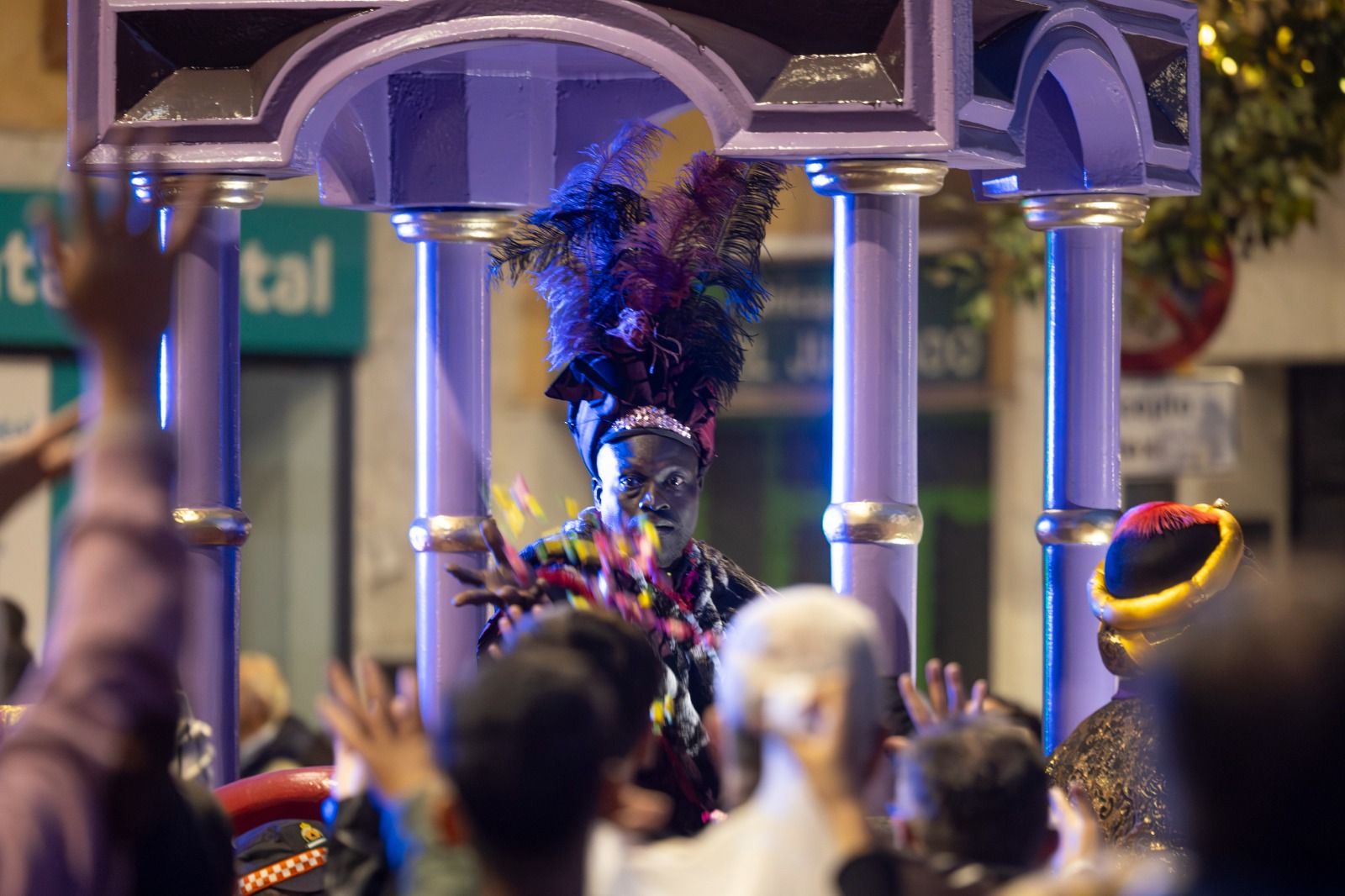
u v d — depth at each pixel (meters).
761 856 4.99
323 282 22.77
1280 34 17.06
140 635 4.59
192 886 5.74
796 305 25.66
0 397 21.14
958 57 7.86
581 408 9.25
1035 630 25.36
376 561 23.25
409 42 8.15
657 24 7.96
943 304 25.25
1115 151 9.35
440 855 5.25
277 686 16.41
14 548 21.20
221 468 8.66
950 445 25.91
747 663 5.08
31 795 4.48
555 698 4.95
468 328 9.84
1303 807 3.87
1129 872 6.02
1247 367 25.50
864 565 8.20
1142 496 25.50
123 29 8.34
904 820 6.01
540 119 9.91
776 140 7.90
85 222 4.61
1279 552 25.72
